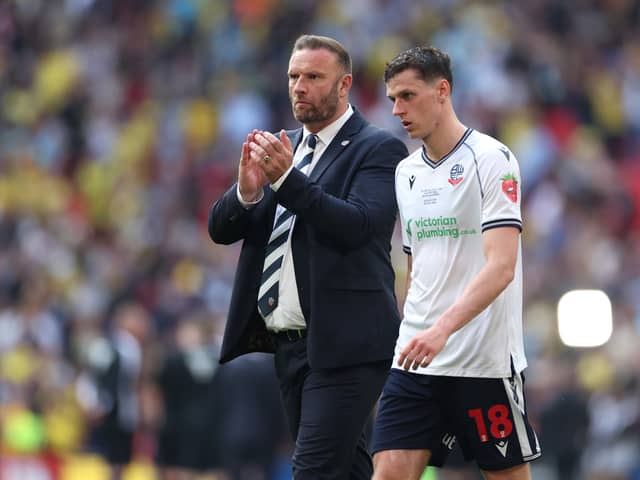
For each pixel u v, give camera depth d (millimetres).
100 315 57844
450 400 22844
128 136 83062
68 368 55625
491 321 22484
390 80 22625
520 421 22750
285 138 22797
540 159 67812
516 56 75188
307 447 23406
